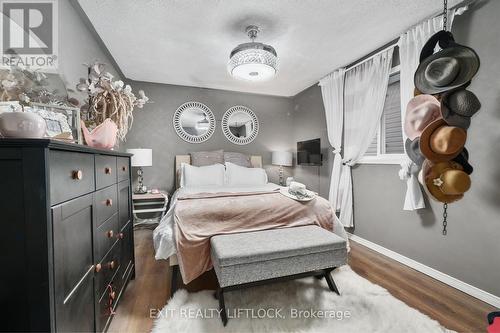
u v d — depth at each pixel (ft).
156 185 12.41
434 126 4.25
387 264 7.33
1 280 2.35
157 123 12.30
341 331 4.40
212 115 13.23
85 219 3.35
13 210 2.32
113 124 5.17
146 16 6.45
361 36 7.54
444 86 4.14
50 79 4.90
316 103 12.32
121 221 5.32
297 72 10.60
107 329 4.28
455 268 6.06
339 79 10.05
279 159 13.37
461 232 5.95
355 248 8.64
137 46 8.14
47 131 3.66
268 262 4.88
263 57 6.74
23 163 2.30
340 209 9.70
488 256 5.43
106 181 4.28
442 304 5.30
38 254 2.34
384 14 6.40
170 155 12.60
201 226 5.90
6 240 2.32
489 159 5.42
